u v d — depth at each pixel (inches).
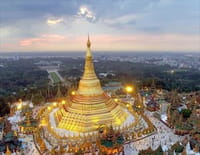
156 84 7017.7
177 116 3831.2
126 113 4025.6
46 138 3213.6
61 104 4527.6
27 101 5511.8
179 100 5196.9
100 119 3408.0
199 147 2908.5
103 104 3567.9
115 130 3235.7
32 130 3585.1
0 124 3841.0
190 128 3472.0
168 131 3629.4
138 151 2942.9
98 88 3759.8
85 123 3316.9
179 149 2815.0
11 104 5285.4
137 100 4751.5
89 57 3740.2
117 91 6496.1
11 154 2878.9
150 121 3976.4
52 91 6200.8
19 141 3171.8
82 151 2859.3
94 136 3115.2
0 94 7578.7
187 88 7613.2
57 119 3705.7
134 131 3437.5
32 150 3006.9
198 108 4606.3
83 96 3604.8
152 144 3139.8
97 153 2891.2
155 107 4746.6
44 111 4461.1
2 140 3117.6
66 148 2945.4
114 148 2810.0
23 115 4343.0
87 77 3727.9
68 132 3270.2
